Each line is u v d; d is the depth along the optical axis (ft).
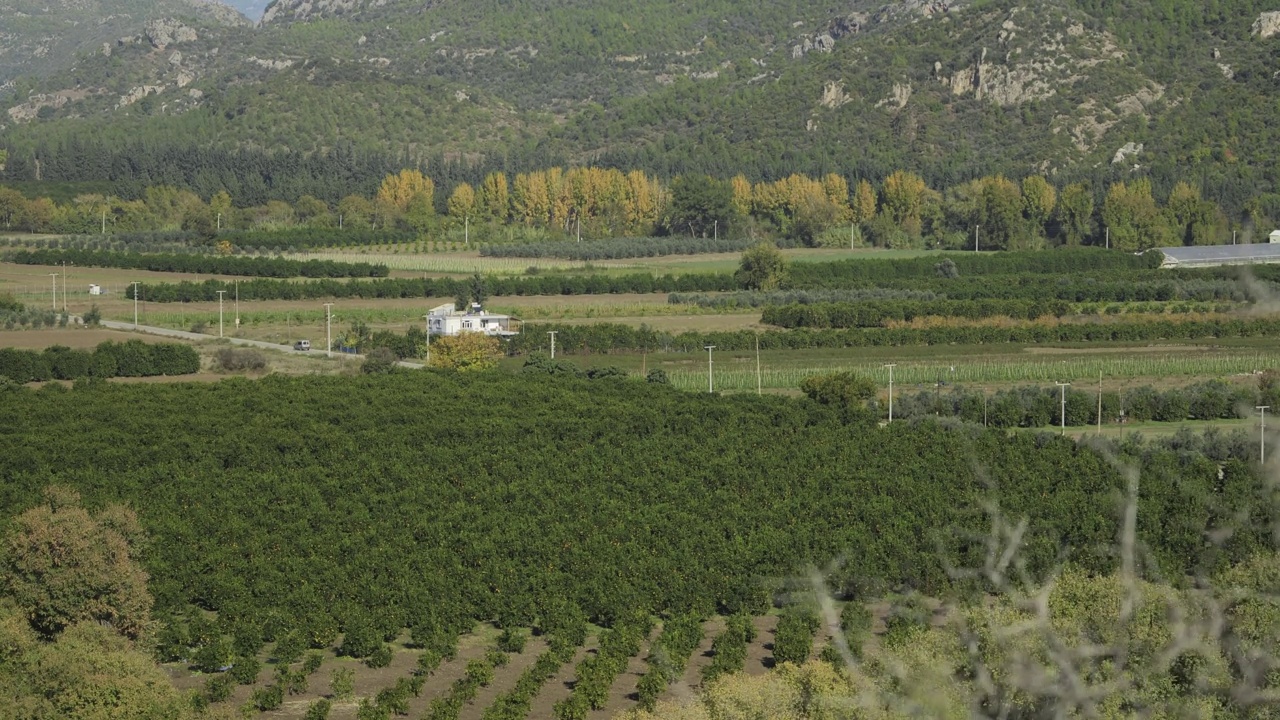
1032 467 382.63
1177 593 104.47
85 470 394.93
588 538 331.77
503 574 298.56
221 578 300.40
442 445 435.53
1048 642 99.14
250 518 355.56
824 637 256.32
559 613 276.41
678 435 444.96
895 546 299.38
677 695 218.38
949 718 102.01
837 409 474.08
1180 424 457.27
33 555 246.47
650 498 374.02
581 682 225.97
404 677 247.91
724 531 337.93
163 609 284.00
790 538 322.75
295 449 425.69
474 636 278.46
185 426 449.48
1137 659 98.94
